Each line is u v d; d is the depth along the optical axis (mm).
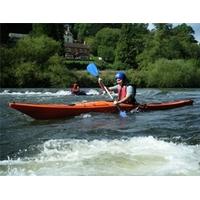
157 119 5691
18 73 12016
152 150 4105
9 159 3896
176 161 3838
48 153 4043
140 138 4590
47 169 3646
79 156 3943
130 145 4266
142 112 6207
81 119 5668
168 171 3611
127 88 6051
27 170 3637
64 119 5688
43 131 4992
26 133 4879
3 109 6703
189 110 6430
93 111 5852
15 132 4922
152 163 3766
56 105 5688
